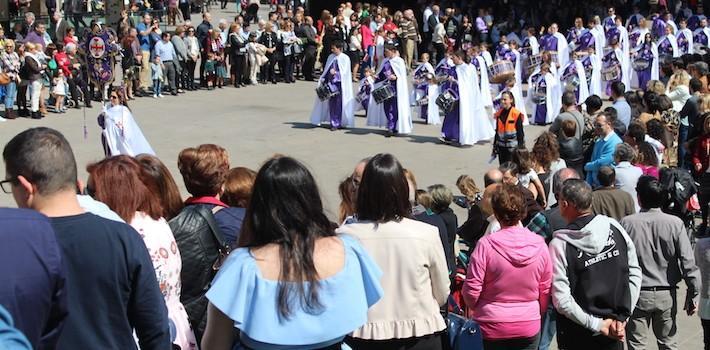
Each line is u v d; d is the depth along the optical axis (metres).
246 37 28.22
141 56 25.23
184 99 25.34
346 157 18.50
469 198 10.38
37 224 3.18
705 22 30.77
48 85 24.86
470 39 33.69
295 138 20.38
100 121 15.94
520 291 5.98
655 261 7.23
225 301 3.56
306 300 3.56
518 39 33.22
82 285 3.59
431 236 4.96
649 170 10.73
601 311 6.08
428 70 22.59
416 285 4.88
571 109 14.01
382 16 32.38
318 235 3.70
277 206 3.65
